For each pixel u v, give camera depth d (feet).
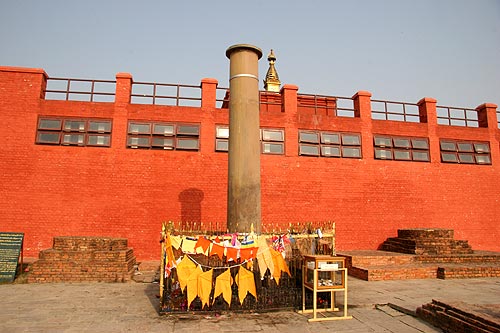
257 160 32.17
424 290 35.01
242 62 33.42
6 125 48.96
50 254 38.50
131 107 52.37
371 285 37.55
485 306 24.25
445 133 62.80
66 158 49.55
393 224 57.47
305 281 27.61
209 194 52.03
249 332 23.03
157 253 49.37
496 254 48.21
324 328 24.09
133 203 49.96
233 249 27.35
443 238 49.06
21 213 47.29
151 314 26.58
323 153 57.00
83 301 29.96
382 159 59.21
